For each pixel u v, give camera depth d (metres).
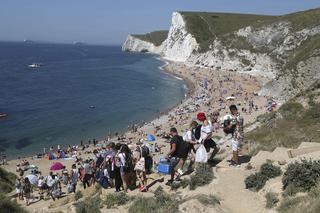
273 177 13.17
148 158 15.72
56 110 81.50
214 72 140.12
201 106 81.94
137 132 63.75
